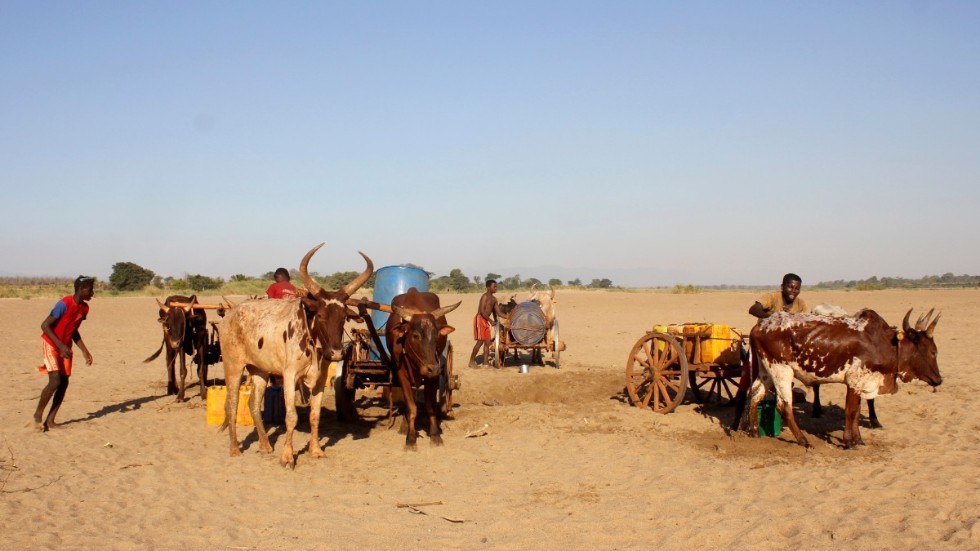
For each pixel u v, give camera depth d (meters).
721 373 11.71
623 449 9.75
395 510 7.58
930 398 12.72
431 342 9.44
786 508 7.38
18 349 21.38
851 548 6.39
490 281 17.91
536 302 18.39
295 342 9.11
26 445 10.12
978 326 25.48
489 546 6.62
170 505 7.70
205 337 13.50
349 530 7.03
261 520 7.30
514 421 11.58
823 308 10.38
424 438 10.57
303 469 9.08
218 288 56.88
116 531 6.96
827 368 9.48
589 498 7.86
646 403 12.27
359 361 11.82
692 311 36.69
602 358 20.19
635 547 6.58
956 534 6.54
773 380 9.86
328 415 12.43
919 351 9.47
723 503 7.57
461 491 8.20
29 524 7.05
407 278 13.27
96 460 9.40
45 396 10.98
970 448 9.41
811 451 9.47
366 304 10.01
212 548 6.58
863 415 11.55
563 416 11.87
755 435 10.20
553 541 6.73
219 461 9.41
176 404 13.20
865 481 8.17
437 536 6.87
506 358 20.06
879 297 44.47
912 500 7.55
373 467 9.15
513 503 7.77
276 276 13.19
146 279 62.53
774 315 9.95
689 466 8.91
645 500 7.76
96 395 14.21
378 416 12.31
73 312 11.25
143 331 27.36
